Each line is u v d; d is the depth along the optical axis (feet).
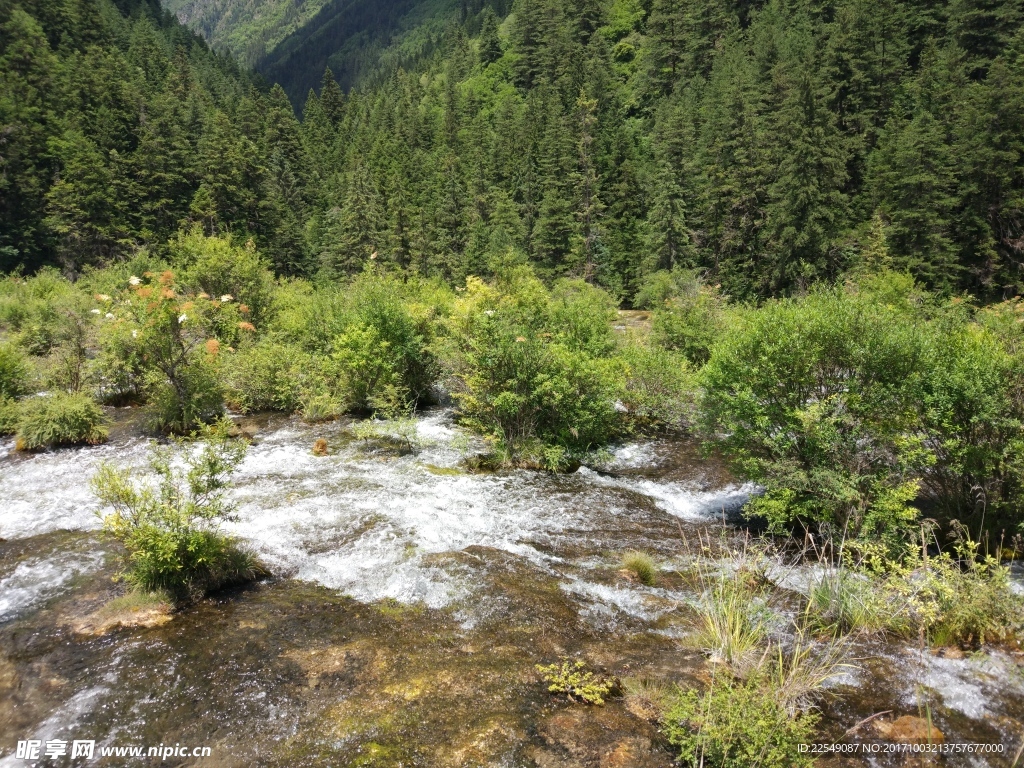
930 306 39.01
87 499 23.39
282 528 20.80
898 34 163.84
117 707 11.92
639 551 20.47
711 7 245.24
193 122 210.59
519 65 329.31
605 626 15.38
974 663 13.75
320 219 225.97
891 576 15.61
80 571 17.70
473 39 422.41
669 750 10.88
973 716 12.05
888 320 21.27
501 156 231.30
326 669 13.16
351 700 12.16
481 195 195.42
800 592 17.01
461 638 14.57
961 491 20.15
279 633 14.62
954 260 106.01
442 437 33.24
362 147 279.08
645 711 11.94
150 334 31.35
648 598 16.87
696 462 30.86
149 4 390.83
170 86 238.27
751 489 27.27
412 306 41.32
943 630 14.73
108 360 35.17
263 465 27.55
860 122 150.82
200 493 17.35
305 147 280.51
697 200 156.15
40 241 138.62
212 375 35.42
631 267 156.56
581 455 30.76
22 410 31.35
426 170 247.50
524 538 21.09
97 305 38.17
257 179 174.91
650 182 170.30
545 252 163.12
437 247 167.12
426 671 13.15
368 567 18.22
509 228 169.78
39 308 55.98
